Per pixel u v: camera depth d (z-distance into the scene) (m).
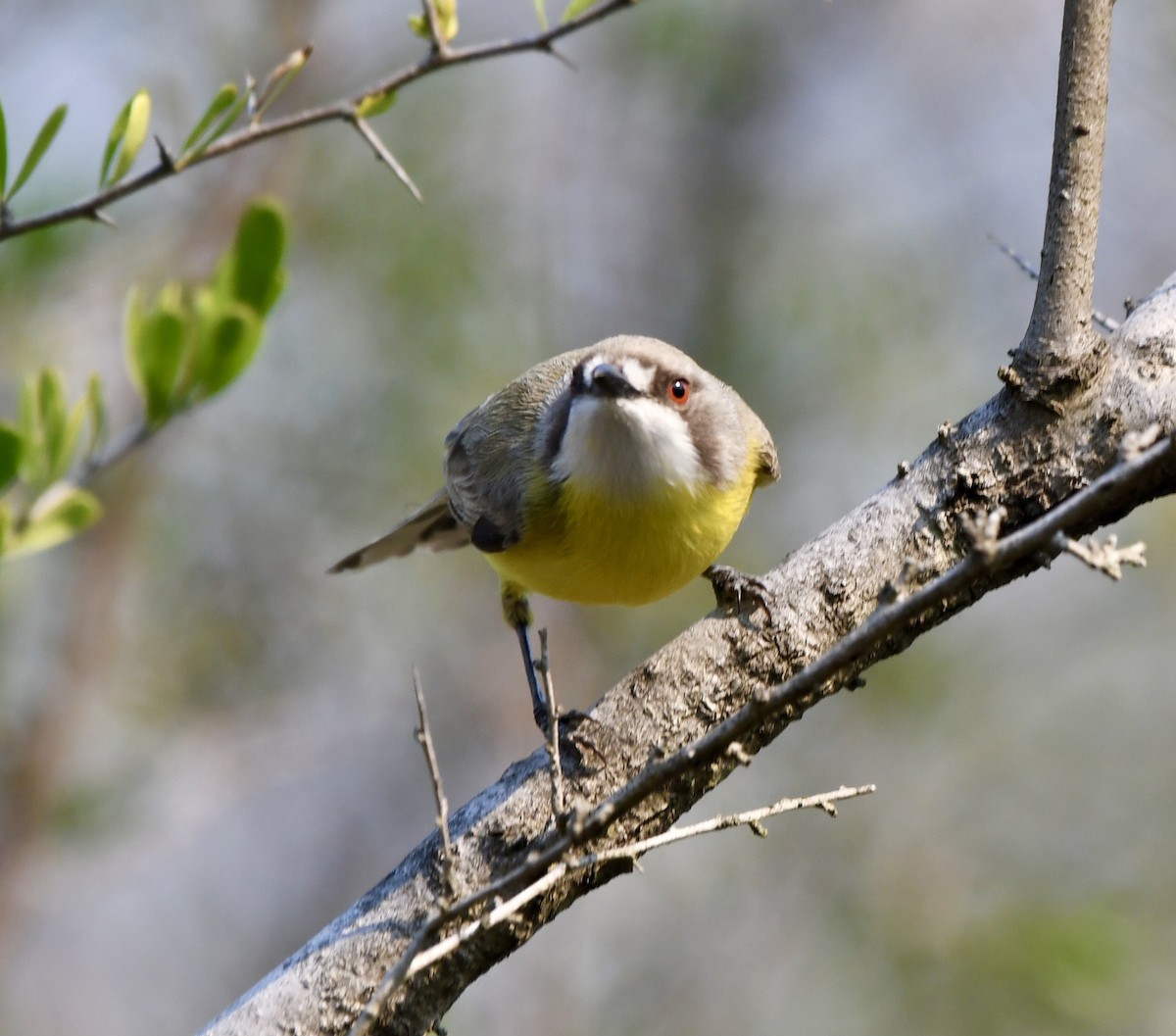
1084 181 6.08
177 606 13.89
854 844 13.08
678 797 6.13
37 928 14.34
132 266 13.05
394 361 14.07
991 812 13.20
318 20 13.87
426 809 14.80
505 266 14.77
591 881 6.02
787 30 16.81
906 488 6.38
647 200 16.28
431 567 14.60
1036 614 14.48
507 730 14.31
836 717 13.68
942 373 14.84
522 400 9.03
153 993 14.74
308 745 14.03
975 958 11.85
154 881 15.23
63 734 12.69
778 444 14.74
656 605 14.01
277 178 13.64
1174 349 6.24
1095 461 6.16
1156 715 13.84
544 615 14.25
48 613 13.48
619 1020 12.88
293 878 15.15
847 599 6.27
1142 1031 11.80
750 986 12.73
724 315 15.66
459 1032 12.91
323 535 14.30
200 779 13.46
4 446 6.25
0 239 6.10
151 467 13.27
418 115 14.09
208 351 6.59
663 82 16.64
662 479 7.94
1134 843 13.05
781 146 16.66
